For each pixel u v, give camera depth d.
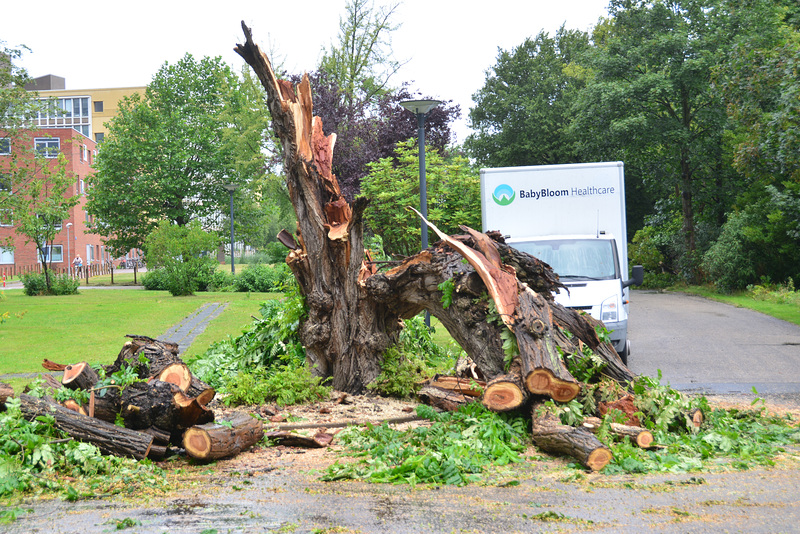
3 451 5.48
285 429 7.26
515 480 5.36
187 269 29.80
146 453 5.97
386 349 9.23
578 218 13.48
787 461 6.02
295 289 9.87
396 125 29.19
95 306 23.42
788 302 23.98
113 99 101.12
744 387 10.01
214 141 46.22
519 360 6.97
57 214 30.22
